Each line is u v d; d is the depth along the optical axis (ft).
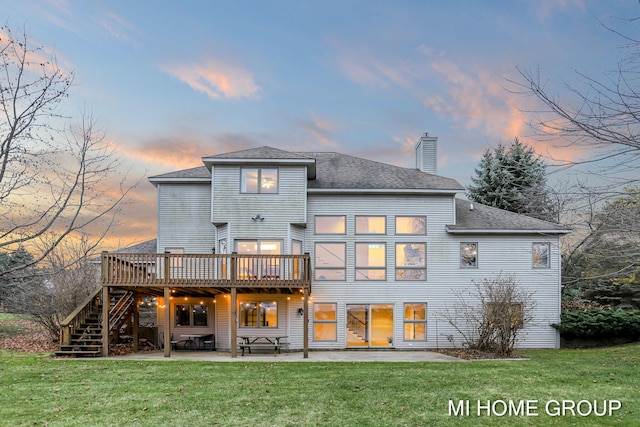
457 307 62.08
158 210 63.67
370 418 24.67
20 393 29.86
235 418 24.62
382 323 61.93
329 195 62.90
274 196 59.72
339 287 61.93
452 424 23.80
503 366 41.19
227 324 60.59
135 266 53.31
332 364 43.24
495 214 67.67
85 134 37.55
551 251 63.10
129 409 26.23
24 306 60.03
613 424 23.76
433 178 67.36
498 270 62.69
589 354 51.60
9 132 32.48
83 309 53.93
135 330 55.67
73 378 34.96
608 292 75.92
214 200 59.36
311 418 24.63
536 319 62.34
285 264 56.49
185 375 36.47
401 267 62.64
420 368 40.27
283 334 60.44
